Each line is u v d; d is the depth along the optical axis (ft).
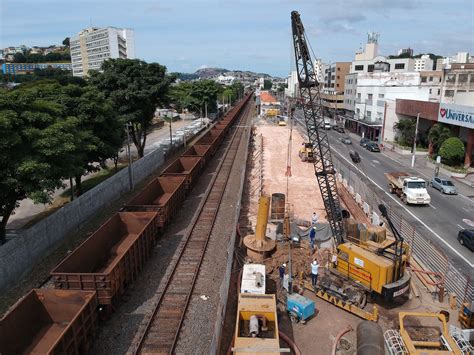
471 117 135.74
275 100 399.44
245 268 55.21
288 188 112.98
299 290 57.47
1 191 59.93
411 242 71.41
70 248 69.51
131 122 132.26
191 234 73.82
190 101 280.92
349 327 49.08
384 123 199.52
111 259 60.29
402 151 175.83
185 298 52.80
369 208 88.43
